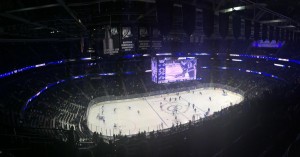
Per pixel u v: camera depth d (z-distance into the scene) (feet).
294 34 109.70
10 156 33.30
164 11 42.55
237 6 54.90
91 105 144.25
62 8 66.08
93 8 79.87
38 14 69.00
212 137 38.45
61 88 152.25
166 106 146.82
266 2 54.29
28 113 98.84
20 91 118.01
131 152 39.42
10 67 124.16
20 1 48.37
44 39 146.30
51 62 162.09
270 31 85.35
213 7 53.21
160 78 150.61
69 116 115.85
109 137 81.76
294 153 26.63
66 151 36.81
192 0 47.93
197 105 148.05
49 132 67.97
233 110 62.64
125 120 122.72
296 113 41.86
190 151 34.76
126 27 75.56
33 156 34.40
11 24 69.36
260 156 28.66
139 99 162.09
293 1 53.67
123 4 81.35
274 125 38.17
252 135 35.86
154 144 41.91
